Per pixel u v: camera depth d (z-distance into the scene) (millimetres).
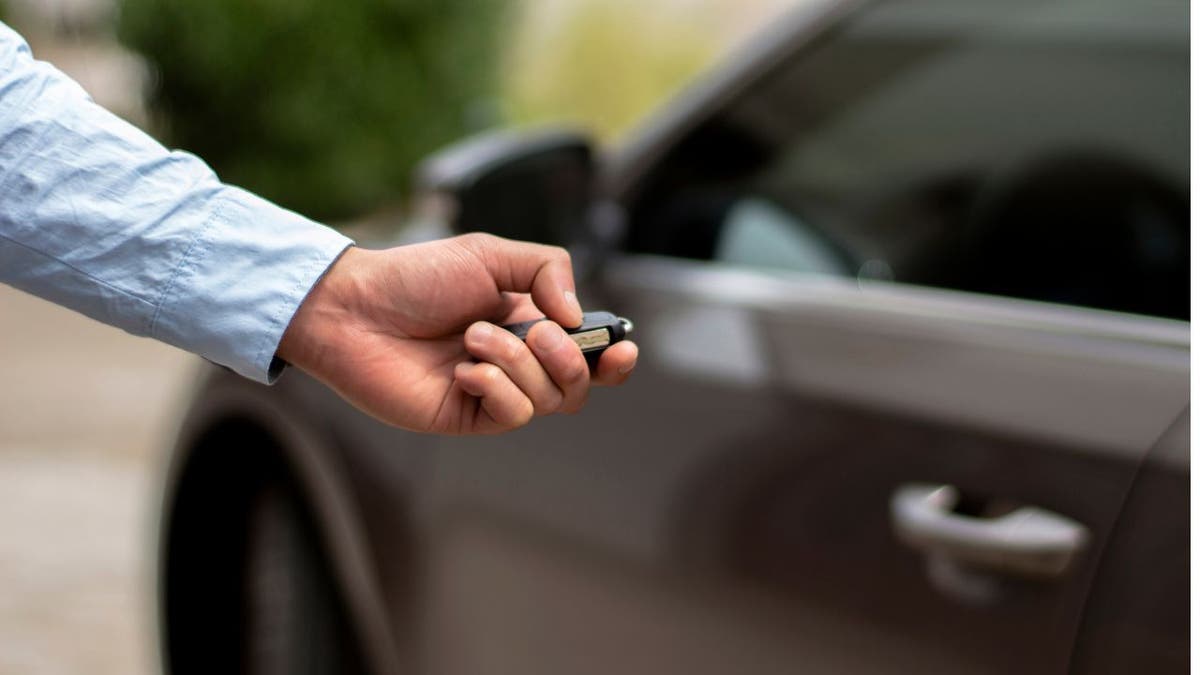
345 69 8539
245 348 1264
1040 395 1402
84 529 4070
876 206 1881
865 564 1451
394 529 2004
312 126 8555
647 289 1929
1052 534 1309
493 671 1874
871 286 1754
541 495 1793
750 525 1562
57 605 3549
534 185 2029
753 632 1549
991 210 1789
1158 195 1672
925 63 1931
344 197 8758
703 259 1991
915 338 1572
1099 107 1753
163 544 2467
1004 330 1545
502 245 1331
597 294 1979
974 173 1828
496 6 9008
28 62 1248
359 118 8656
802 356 1612
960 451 1409
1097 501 1295
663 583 1645
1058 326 1514
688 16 9906
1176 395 1328
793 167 1983
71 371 5906
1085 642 1271
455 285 1306
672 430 1676
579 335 1303
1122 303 1638
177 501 2422
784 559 1522
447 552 1924
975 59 1889
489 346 1253
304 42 8469
